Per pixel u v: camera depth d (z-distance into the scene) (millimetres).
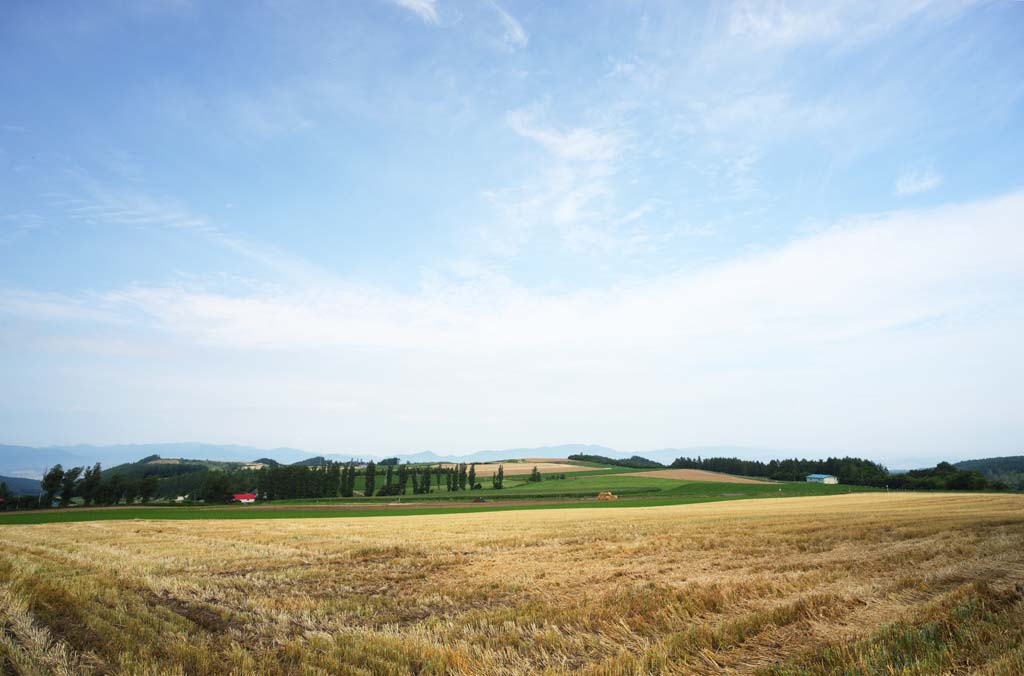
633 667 7637
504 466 153000
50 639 8344
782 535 23219
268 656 8367
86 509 76000
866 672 6656
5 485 89188
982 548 16703
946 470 125250
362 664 8133
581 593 12930
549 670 7535
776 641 8492
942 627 8148
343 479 113750
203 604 11844
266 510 70000
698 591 11781
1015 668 6336
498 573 16125
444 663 7926
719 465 164750
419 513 59125
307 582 15281
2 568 12836
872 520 28562
